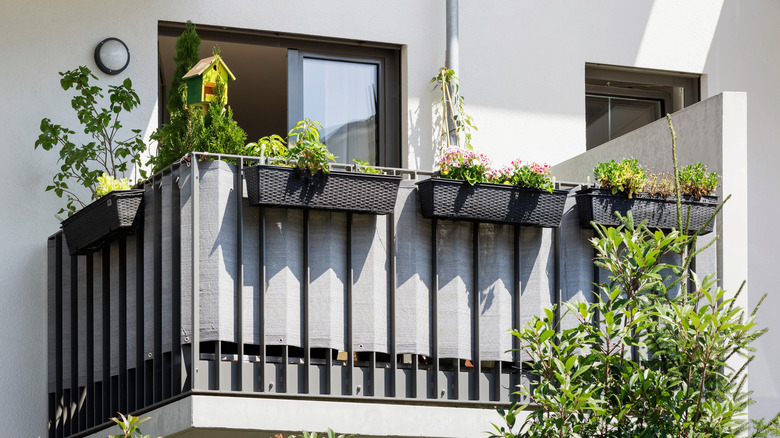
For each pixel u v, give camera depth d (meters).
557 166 10.27
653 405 6.46
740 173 8.40
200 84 7.71
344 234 7.54
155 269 7.44
